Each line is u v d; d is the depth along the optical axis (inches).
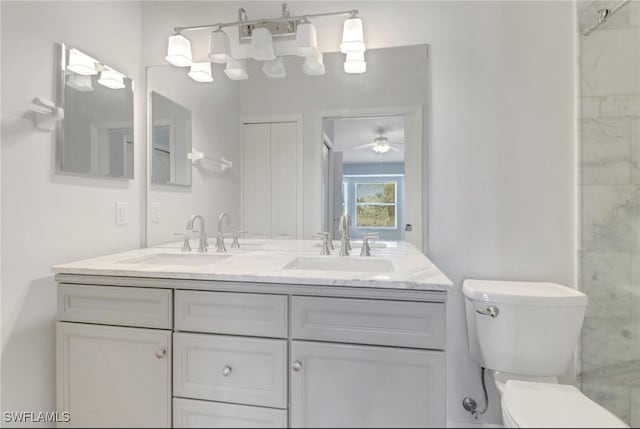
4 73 45.8
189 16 70.2
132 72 69.3
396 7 62.4
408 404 39.4
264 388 42.6
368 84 63.4
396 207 62.8
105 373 46.8
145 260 59.5
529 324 49.4
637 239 54.1
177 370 44.8
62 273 48.3
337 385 40.9
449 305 61.3
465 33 60.4
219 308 43.9
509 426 38.9
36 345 50.3
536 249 58.8
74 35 56.1
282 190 66.9
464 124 60.7
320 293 41.4
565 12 57.3
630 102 54.3
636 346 54.0
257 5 67.5
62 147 53.4
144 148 71.6
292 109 66.3
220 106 68.9
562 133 57.7
